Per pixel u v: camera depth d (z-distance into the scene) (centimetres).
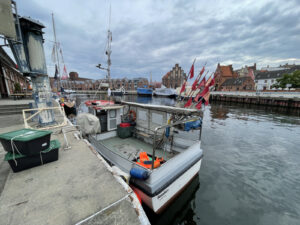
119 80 8319
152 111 638
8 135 282
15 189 230
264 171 645
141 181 368
